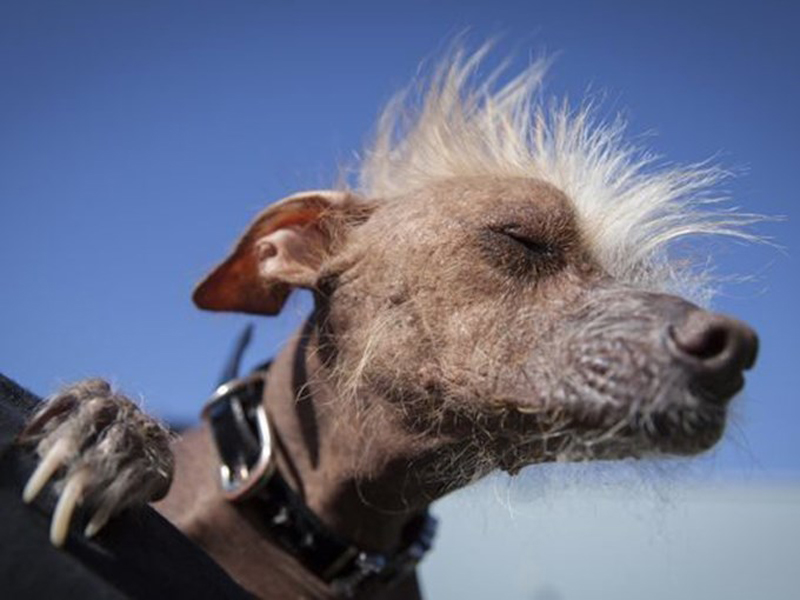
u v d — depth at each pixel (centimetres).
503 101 32
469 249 26
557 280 25
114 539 16
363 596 28
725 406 22
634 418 22
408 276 26
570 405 23
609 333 23
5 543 15
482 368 25
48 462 16
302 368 28
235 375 30
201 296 30
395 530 28
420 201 27
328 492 27
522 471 26
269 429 28
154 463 18
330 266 28
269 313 30
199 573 17
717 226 29
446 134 31
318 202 29
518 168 30
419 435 26
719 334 22
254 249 30
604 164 30
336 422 27
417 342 26
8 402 17
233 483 28
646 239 28
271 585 28
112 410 18
